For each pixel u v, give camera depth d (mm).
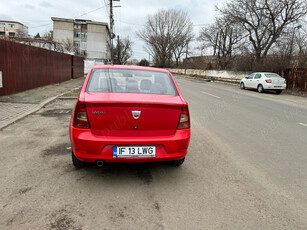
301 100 12914
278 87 16000
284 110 9117
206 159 3912
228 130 5789
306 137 5391
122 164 3611
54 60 15219
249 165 3713
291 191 2949
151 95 3191
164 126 2910
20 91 10312
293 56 20453
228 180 3191
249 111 8523
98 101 2707
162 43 65375
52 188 2807
